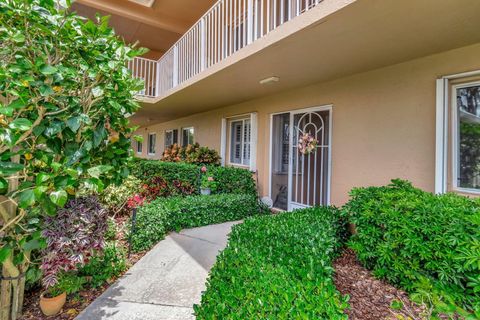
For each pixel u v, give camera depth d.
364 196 2.87
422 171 3.22
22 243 1.93
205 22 5.07
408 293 2.29
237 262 1.90
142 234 3.54
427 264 2.16
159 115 9.42
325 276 1.82
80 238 2.00
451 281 2.04
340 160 4.24
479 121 2.87
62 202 1.66
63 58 2.11
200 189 5.74
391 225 2.43
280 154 5.62
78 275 2.51
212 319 1.47
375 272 2.57
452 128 3.05
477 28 2.47
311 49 3.08
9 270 2.07
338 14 2.28
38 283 2.53
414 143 3.30
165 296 2.38
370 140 3.80
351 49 3.05
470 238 1.92
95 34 2.12
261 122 5.99
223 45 4.75
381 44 2.89
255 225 2.78
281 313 1.33
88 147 2.10
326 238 2.44
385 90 3.62
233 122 7.37
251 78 4.37
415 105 3.29
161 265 3.01
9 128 1.70
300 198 5.07
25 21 1.86
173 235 4.03
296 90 5.05
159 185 6.04
